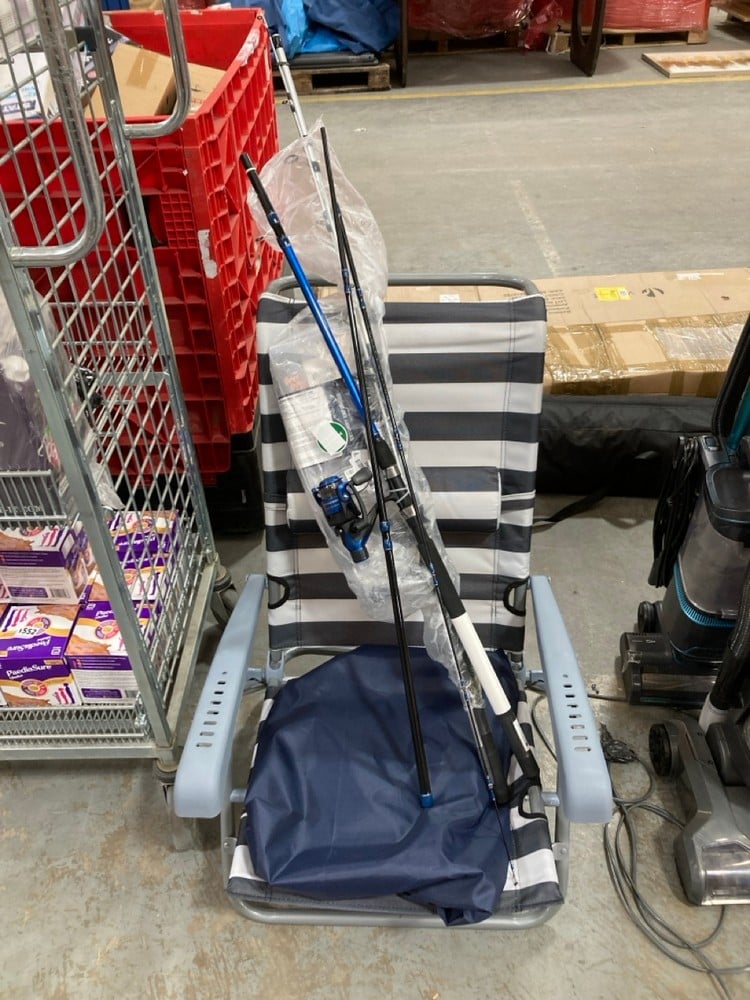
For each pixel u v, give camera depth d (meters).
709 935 1.34
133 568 1.49
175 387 1.58
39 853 1.49
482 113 4.80
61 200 1.59
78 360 1.19
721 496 1.32
